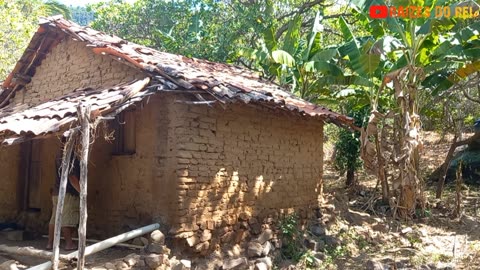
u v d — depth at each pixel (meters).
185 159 6.90
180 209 6.77
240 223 7.99
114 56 7.58
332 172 18.02
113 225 7.36
